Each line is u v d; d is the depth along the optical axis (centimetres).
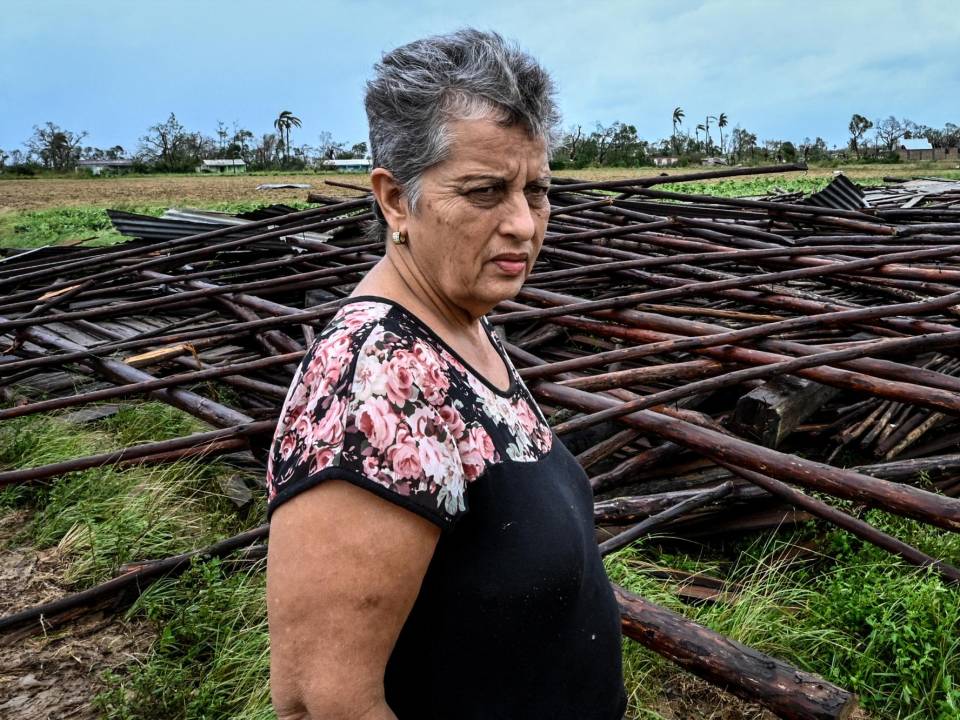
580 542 110
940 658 283
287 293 736
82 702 280
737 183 3244
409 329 100
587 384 360
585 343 571
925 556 326
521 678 107
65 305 675
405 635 104
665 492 406
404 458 91
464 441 99
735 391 485
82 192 4116
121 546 366
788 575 374
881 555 360
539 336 582
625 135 8256
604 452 409
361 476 88
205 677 285
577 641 114
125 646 311
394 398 93
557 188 662
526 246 108
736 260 496
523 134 102
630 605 231
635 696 274
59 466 399
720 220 725
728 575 387
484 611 101
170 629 303
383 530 89
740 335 368
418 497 90
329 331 100
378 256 605
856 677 284
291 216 677
